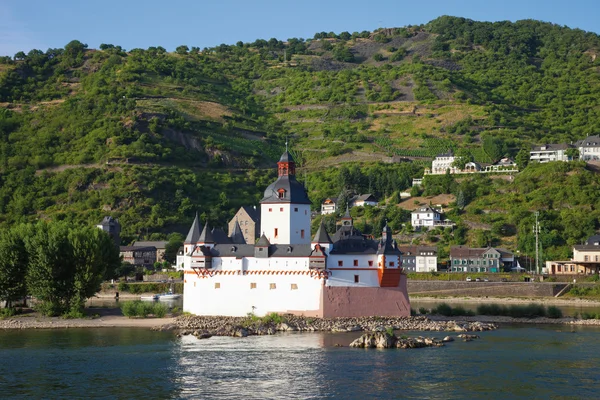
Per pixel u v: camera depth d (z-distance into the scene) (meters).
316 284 175.75
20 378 121.62
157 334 164.62
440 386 115.12
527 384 116.12
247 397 109.88
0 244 190.25
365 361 132.00
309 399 108.69
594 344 149.75
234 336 160.38
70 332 169.00
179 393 112.25
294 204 190.12
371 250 178.38
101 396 111.00
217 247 183.88
